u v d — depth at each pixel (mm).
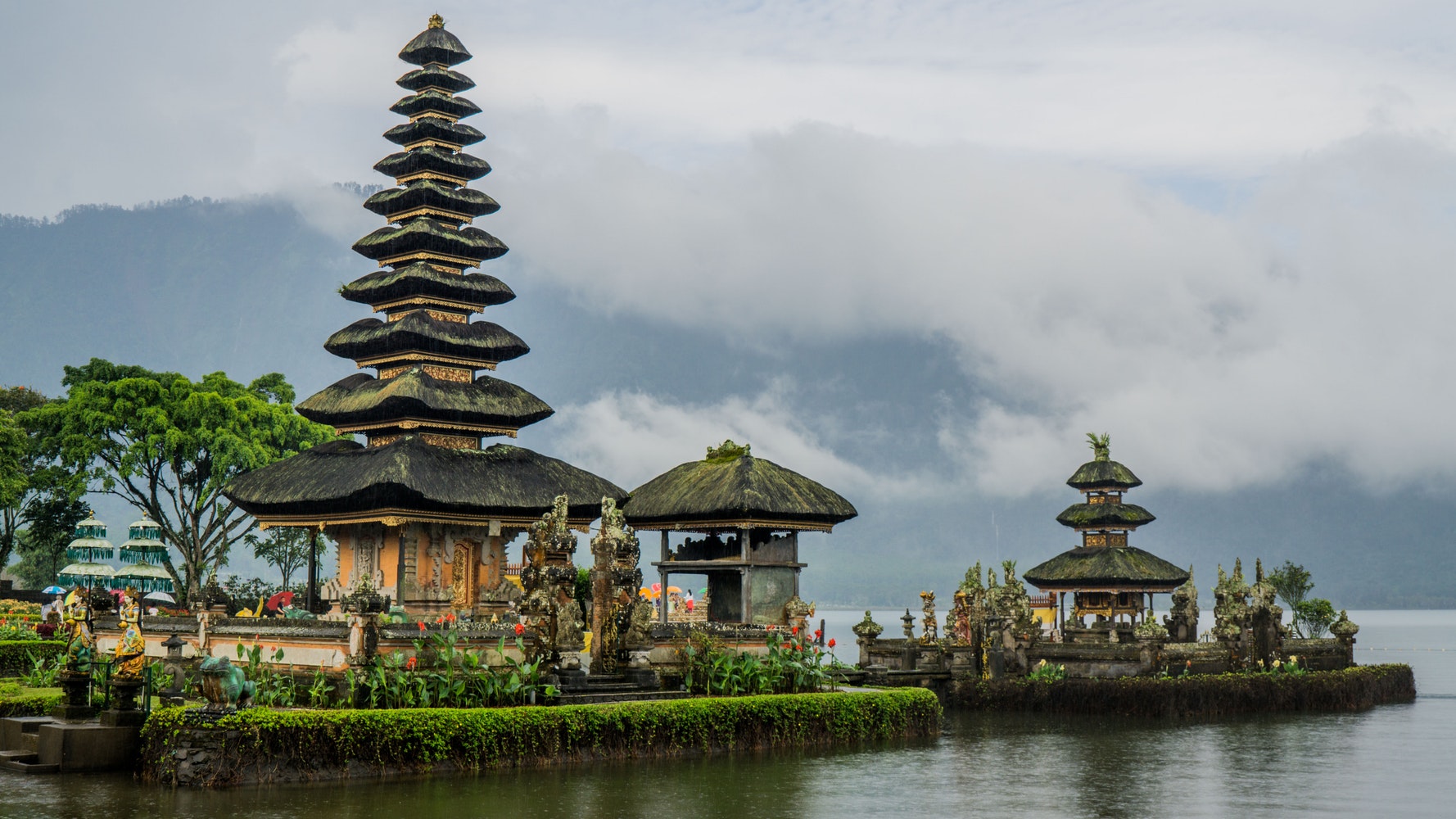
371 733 28984
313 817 23969
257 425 76938
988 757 36125
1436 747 39656
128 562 56656
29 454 78500
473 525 48469
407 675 32125
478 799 26359
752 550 51062
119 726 28750
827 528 52781
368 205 55125
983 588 55844
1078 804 27781
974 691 52688
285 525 49500
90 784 27156
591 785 28594
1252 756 37156
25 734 29844
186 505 75188
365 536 48656
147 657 40625
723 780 29969
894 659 56594
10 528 79688
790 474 53375
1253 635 57438
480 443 52219
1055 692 50938
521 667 34156
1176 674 53656
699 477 53375
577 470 52781
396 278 50844
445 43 55156
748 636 42000
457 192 54000
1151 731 44250
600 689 35500
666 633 40094
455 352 51375
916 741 39500
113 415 74000
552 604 35438
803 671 40312
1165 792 29812
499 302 53875
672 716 33875
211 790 26797
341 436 53625
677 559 53688
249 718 27672
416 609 46969
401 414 49125
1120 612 70812
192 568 74312
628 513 53781
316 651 34062
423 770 29562
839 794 28312
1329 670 58000
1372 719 49562
